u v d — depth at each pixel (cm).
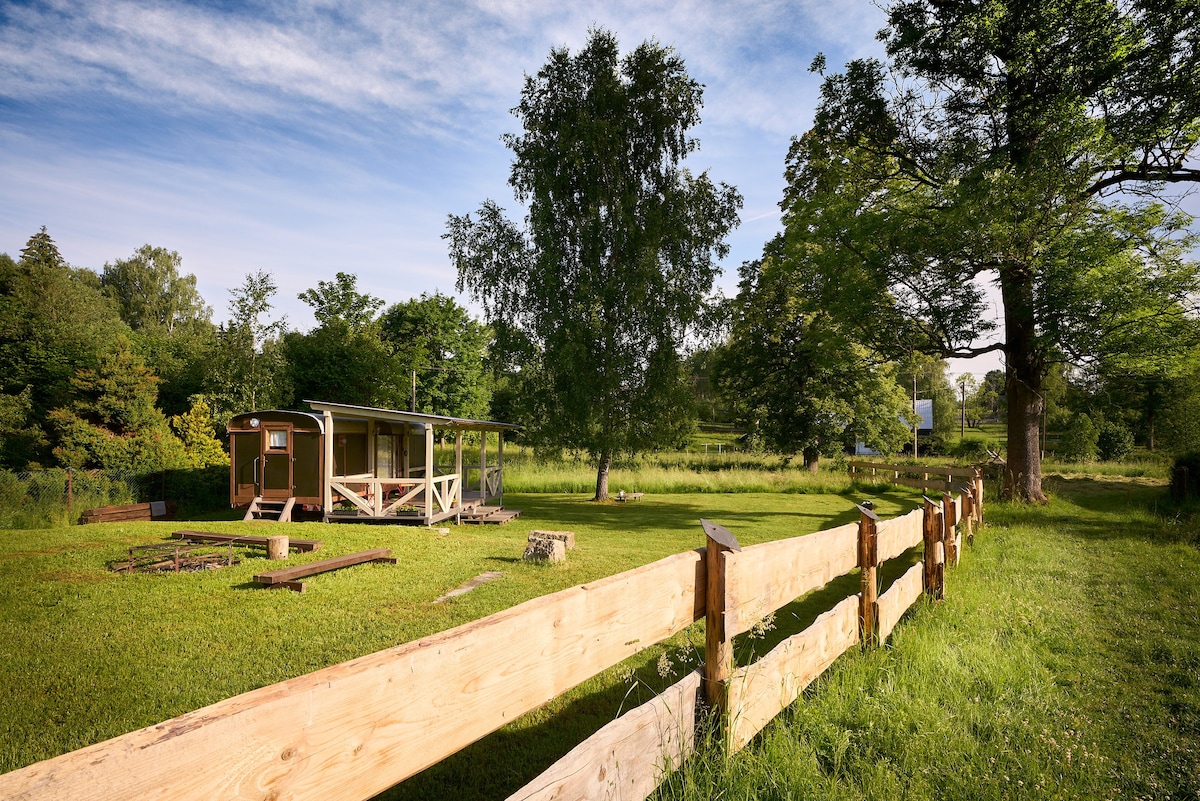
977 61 1605
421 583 787
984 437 5866
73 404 2106
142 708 429
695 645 544
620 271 2056
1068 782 287
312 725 109
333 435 1587
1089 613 593
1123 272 1478
